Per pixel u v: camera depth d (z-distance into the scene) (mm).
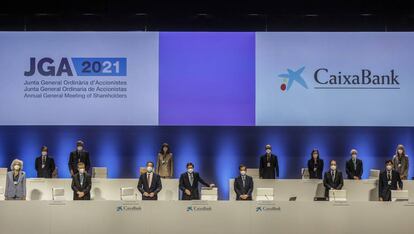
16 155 23750
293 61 23297
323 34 23312
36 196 20078
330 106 23234
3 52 23234
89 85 23312
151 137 23906
